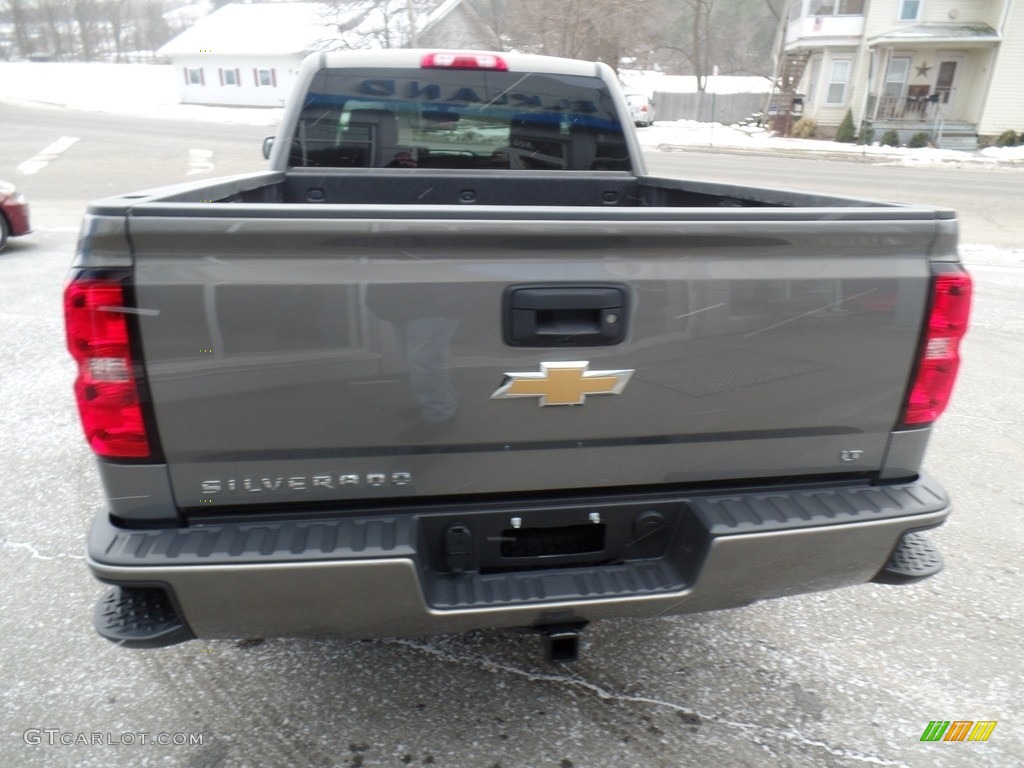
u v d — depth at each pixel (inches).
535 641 113.7
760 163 888.3
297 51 1582.2
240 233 67.6
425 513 79.5
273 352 70.8
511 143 164.4
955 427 194.4
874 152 1001.5
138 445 72.1
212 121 1298.0
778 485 86.4
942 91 1123.3
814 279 77.8
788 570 83.8
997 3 1045.8
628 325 75.4
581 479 81.1
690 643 113.7
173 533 74.9
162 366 69.9
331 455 75.4
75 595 122.6
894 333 80.7
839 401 82.4
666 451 81.5
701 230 73.8
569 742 94.3
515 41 1180.5
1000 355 251.0
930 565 91.7
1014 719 99.6
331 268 69.9
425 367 73.3
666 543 86.4
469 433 76.4
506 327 73.4
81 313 68.2
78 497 152.4
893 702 102.3
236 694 102.3
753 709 100.5
